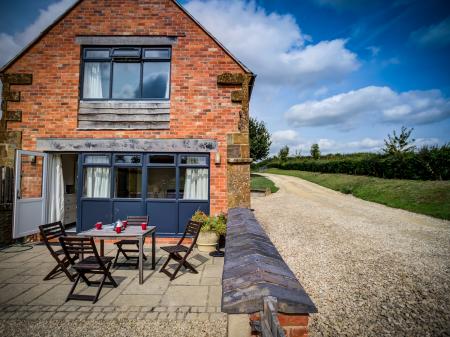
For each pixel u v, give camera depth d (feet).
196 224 18.49
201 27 26.63
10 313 12.78
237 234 11.76
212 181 25.73
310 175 115.34
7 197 24.82
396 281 17.01
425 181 58.85
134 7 26.76
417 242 26.30
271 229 32.01
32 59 26.55
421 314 13.20
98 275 17.65
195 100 26.35
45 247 23.70
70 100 26.30
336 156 137.28
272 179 113.09
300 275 17.94
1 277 17.10
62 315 12.64
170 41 26.61
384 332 11.73
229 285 6.45
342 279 17.31
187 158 26.23
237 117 26.30
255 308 5.63
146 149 25.89
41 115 26.25
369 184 69.00
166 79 26.99
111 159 26.14
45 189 26.03
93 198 25.90
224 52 26.68
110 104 26.48
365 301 14.43
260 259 7.89
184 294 14.85
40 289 15.38
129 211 25.88
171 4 26.86
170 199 25.85
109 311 13.01
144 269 18.78
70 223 32.30
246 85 26.27
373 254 22.47
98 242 25.91
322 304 14.08
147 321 12.17
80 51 26.66
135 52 26.78
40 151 25.98
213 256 21.74
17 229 23.52
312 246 24.84
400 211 45.01
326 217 39.91
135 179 26.21
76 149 25.88
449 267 19.53
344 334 11.55
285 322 5.94
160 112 26.35
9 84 26.35
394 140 78.74
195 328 11.66
